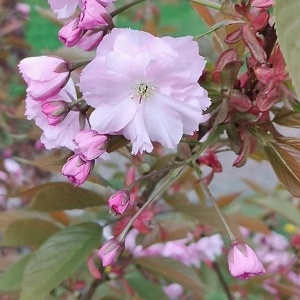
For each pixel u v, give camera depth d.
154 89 0.19
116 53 0.18
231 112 0.20
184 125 0.19
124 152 0.27
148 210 0.27
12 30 0.52
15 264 0.29
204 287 0.33
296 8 0.14
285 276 0.40
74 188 0.26
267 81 0.19
